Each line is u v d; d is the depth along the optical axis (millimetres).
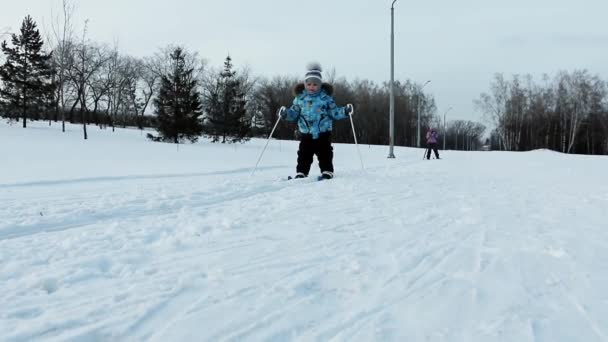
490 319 1521
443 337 1386
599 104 57375
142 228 3137
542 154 23109
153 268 2150
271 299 1718
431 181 6773
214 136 27578
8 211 3865
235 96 27969
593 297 1726
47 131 25734
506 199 4660
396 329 1447
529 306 1636
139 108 55125
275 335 1417
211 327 1474
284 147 24531
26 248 2604
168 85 25000
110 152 15047
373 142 67375
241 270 2102
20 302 1715
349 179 6977
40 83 29297
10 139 18469
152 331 1448
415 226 3152
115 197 4742
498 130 67250
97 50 42156
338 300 1713
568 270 2070
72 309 1635
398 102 68750
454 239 2727
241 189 5387
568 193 5270
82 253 2484
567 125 60156
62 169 9047
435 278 1968
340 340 1376
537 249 2461
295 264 2195
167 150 17297
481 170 9891
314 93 7305
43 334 1424
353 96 67062
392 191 5344
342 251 2449
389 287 1854
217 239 2764
